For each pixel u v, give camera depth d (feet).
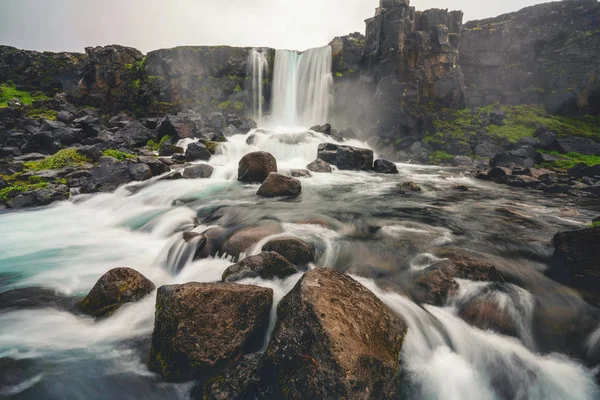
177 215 32.89
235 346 13.89
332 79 107.34
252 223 27.78
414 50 96.37
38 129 72.59
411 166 82.53
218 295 14.33
